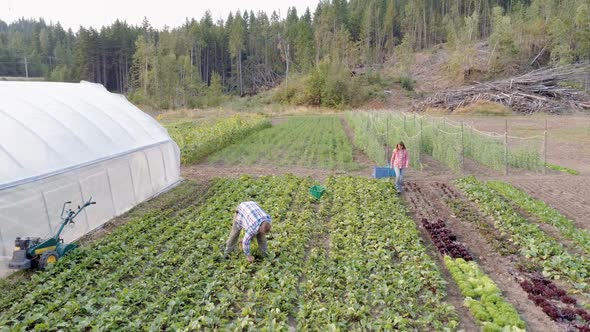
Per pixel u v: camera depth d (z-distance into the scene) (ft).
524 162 71.31
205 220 43.06
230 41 364.79
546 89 180.04
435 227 41.22
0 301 27.45
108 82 367.45
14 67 364.58
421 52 347.15
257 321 24.85
